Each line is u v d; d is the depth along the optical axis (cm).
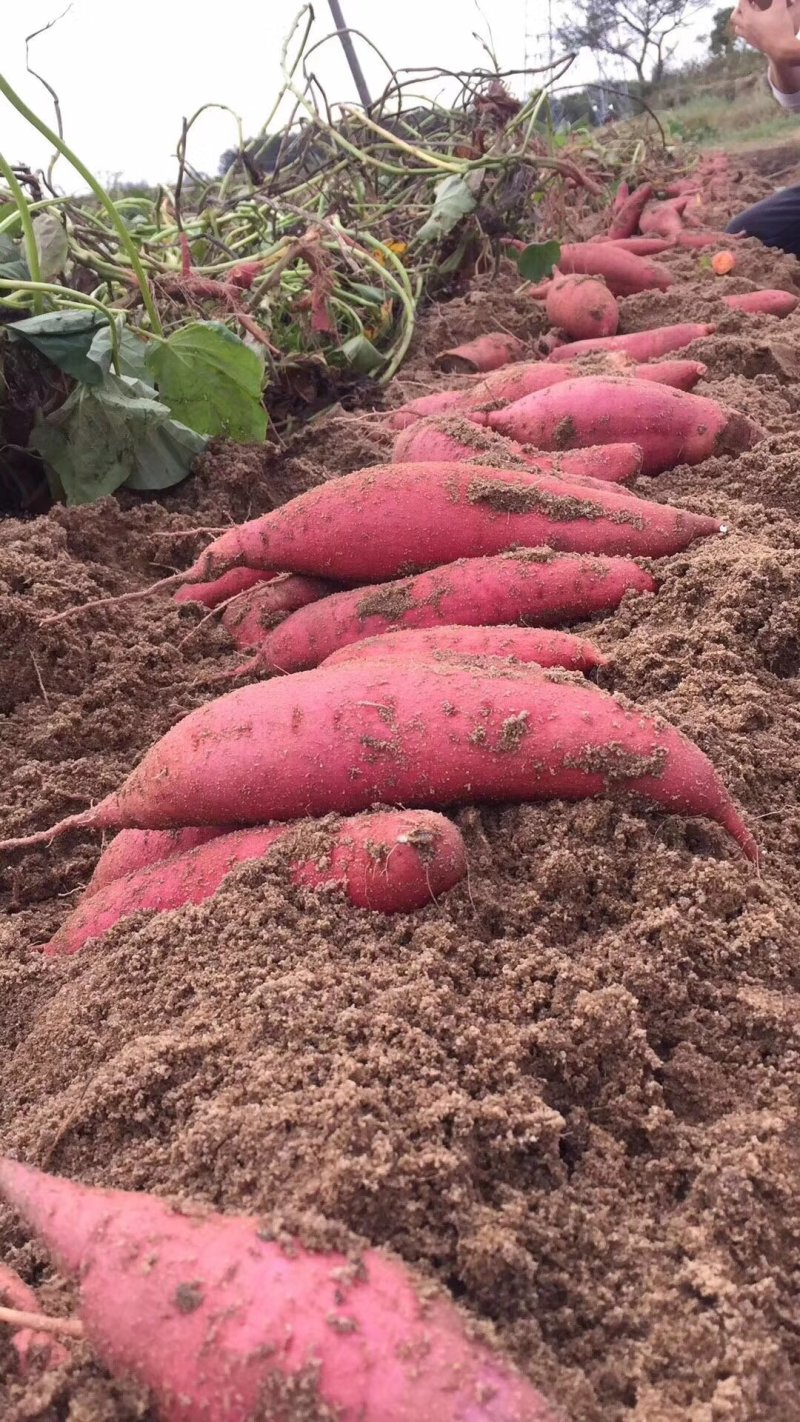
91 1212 20
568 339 92
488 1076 24
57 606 46
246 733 31
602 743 29
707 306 88
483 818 31
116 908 32
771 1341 20
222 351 59
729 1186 22
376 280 99
